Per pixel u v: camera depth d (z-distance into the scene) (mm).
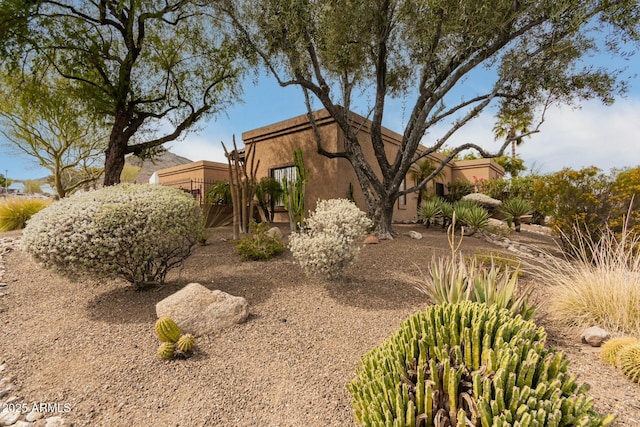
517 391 1406
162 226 3957
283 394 2342
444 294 3264
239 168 8664
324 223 4832
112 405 2328
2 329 3504
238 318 3391
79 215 3752
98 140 13656
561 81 7398
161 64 10336
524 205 10727
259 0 7246
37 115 11320
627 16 5988
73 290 4547
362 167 7984
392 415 1567
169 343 2818
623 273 3523
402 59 8766
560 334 3156
